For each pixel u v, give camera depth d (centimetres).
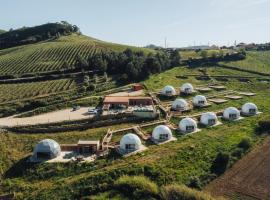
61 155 6962
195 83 13762
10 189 5838
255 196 5544
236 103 11212
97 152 7069
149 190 5612
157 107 10156
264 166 6644
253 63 17788
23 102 10206
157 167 6400
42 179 6166
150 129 8462
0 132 7738
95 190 5731
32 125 8256
